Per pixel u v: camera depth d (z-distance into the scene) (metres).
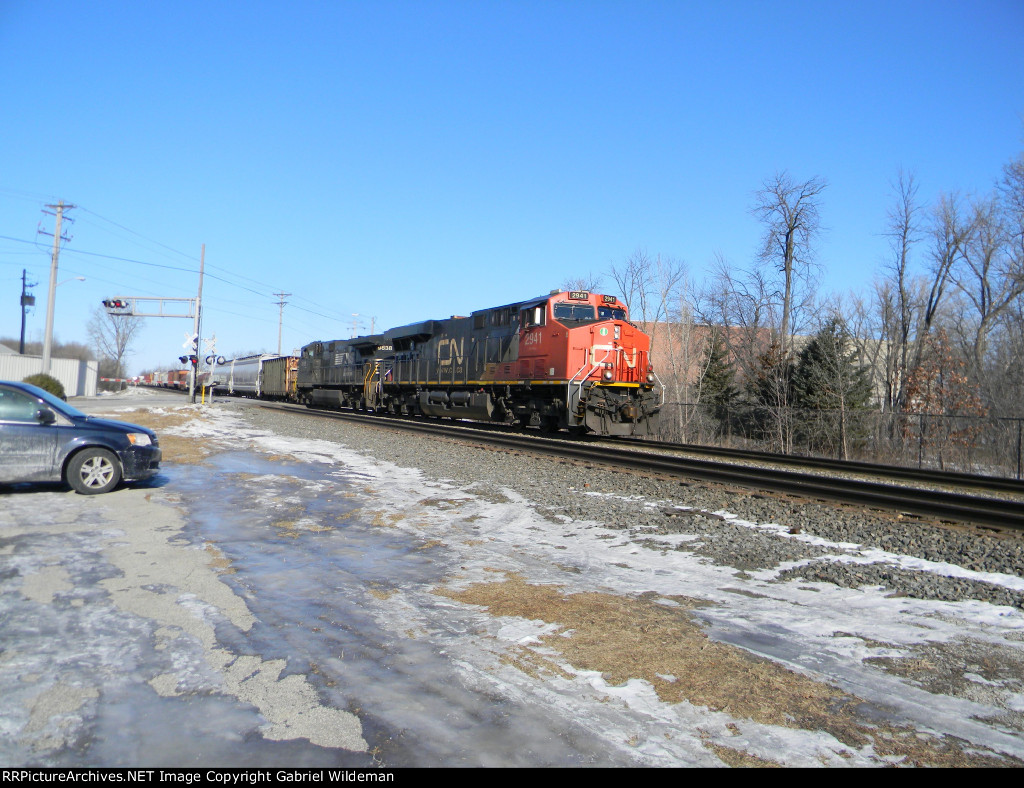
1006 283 31.83
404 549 7.64
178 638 4.75
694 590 6.40
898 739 3.72
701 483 12.80
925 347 33.91
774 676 4.45
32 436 9.48
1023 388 27.81
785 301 38.53
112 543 7.14
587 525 9.16
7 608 5.15
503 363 24.27
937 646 5.08
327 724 3.69
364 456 16.38
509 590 6.15
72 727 3.54
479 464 15.02
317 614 5.39
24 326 66.00
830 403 28.31
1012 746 3.67
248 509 9.37
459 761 3.37
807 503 11.05
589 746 3.55
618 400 21.44
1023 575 7.19
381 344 35.06
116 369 103.38
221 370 75.12
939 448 22.89
